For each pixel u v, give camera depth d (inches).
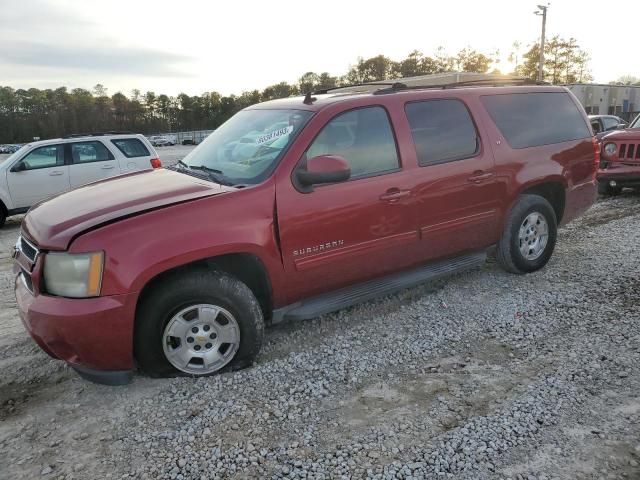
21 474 108.7
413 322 172.9
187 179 155.1
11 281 244.7
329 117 155.7
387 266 168.9
